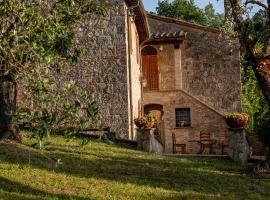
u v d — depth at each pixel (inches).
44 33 206.1
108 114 716.0
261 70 524.1
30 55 202.5
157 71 950.4
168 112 936.9
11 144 517.0
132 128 725.3
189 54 953.5
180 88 937.5
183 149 887.1
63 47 218.4
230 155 664.4
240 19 521.3
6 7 205.9
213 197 397.4
